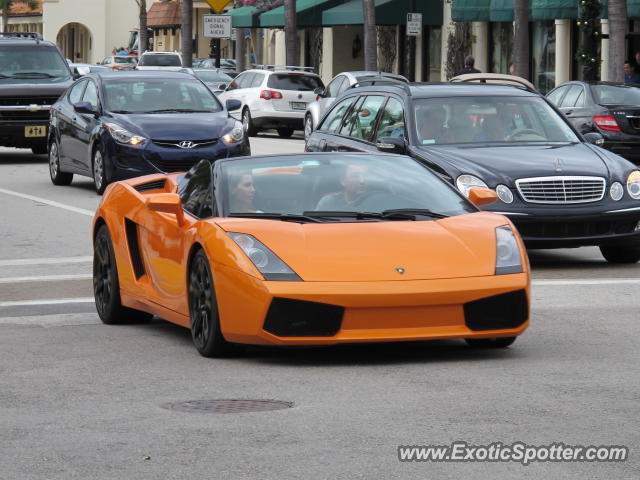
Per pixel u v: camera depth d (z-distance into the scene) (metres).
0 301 15.48
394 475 7.47
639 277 16.89
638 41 45.81
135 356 11.59
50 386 10.27
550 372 10.49
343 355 11.42
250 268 10.77
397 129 19.53
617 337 12.29
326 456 7.89
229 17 60.38
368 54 55.94
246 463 7.77
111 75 29.31
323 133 22.00
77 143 29.11
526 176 17.45
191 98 28.77
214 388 10.08
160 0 130.25
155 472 7.64
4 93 36.47
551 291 15.60
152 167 26.73
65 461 7.92
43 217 24.45
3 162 37.69
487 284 10.83
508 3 49.69
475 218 11.69
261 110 50.78
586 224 17.58
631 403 9.25
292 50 64.44
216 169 12.42
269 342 10.71
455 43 58.09
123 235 13.29
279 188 11.99
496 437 8.28
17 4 158.38
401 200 11.98
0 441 8.46
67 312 14.60
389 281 10.66
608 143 32.00
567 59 49.53
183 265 11.84
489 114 19.53
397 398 9.55
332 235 11.10
